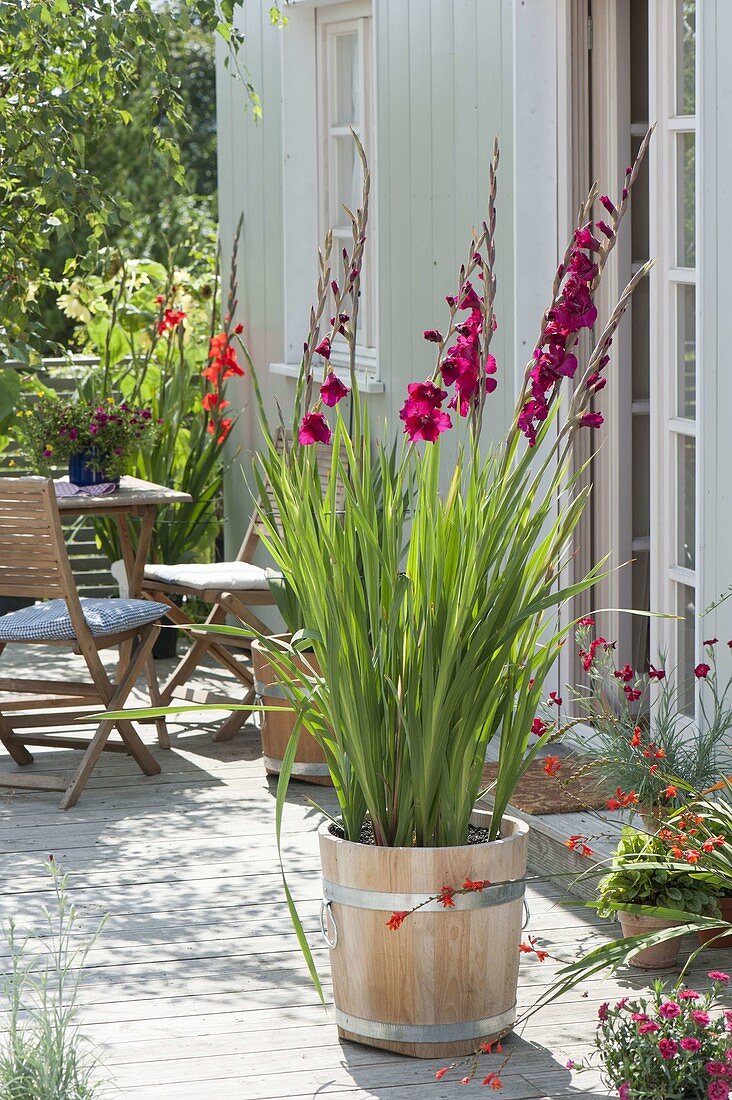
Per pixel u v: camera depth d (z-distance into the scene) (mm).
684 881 3844
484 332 3240
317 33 7434
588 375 3254
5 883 4539
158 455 8195
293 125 7555
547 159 5191
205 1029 3508
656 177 4684
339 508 6457
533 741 5297
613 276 5055
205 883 4539
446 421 3221
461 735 3314
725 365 4039
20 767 5867
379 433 6527
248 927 4180
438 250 5910
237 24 8312
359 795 3428
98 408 6391
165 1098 3139
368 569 3289
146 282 9258
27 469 8508
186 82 16328
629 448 5129
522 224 5211
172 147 7219
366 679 3289
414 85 6047
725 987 3676
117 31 6879
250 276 8336
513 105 5191
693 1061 2998
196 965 3910
